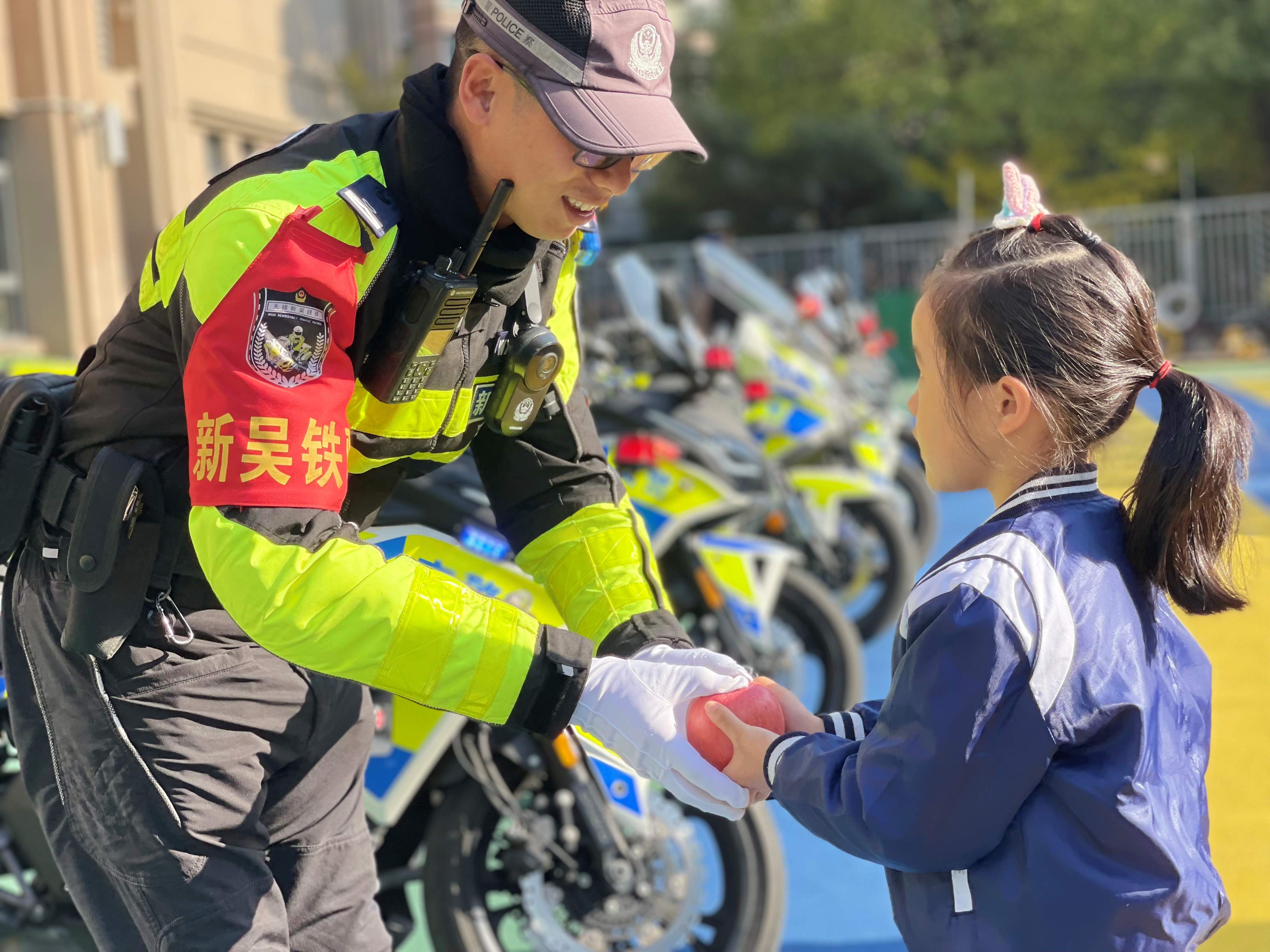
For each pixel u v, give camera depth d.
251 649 1.67
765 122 21.20
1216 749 3.70
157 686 1.60
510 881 2.46
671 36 1.49
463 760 2.35
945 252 1.50
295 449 1.40
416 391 1.58
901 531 4.83
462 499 2.59
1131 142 19.95
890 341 8.86
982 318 1.35
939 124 20.56
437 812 2.40
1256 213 16.97
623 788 2.38
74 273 10.86
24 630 1.67
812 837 3.49
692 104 25.09
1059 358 1.32
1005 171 1.46
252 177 1.50
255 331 1.40
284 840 1.77
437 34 20.34
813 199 25.14
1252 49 18.91
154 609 1.60
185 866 1.59
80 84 10.88
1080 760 1.27
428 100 1.50
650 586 1.84
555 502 1.90
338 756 1.80
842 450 5.46
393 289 1.51
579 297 1.94
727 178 25.23
